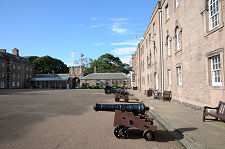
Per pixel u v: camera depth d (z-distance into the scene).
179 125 6.18
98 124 6.93
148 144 4.70
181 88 11.72
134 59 44.44
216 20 8.02
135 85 41.72
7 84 52.66
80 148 4.37
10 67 53.34
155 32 18.53
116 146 4.52
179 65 11.98
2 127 6.38
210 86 8.12
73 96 21.44
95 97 20.06
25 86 61.34
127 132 5.72
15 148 4.35
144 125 5.14
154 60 19.42
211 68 8.32
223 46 7.16
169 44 14.42
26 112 9.55
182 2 11.35
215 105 7.73
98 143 4.74
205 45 8.55
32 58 74.69
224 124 6.31
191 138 4.70
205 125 6.18
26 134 5.54
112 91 15.91
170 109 9.80
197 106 9.47
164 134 5.64
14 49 60.38
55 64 75.06
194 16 9.70
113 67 68.00
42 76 64.88
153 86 19.73
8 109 10.52
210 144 4.25
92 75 56.94
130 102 15.09
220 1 7.32
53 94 24.95
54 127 6.43
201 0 8.87
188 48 10.52
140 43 32.09
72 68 59.41
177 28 12.66
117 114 5.25
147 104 11.99
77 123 7.09
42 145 4.56
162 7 16.12
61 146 4.50
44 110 10.30
